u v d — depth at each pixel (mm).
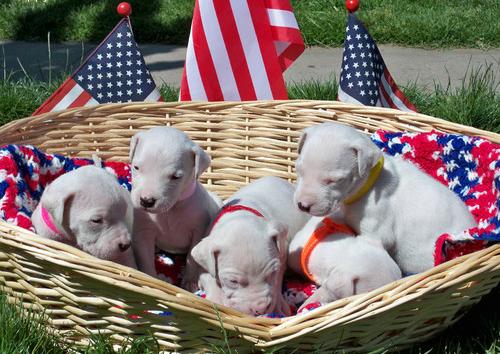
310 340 1359
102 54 1855
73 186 1484
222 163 1830
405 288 1360
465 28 2844
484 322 1501
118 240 1491
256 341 1339
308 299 1523
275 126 1829
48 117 1757
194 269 1604
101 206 1484
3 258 1433
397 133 1733
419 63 2629
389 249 1594
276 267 1487
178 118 1824
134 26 2900
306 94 2158
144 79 1875
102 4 3057
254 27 1865
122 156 1811
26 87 2160
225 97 1882
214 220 1604
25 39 2887
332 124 1564
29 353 1392
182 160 1551
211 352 1369
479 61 2645
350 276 1493
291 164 1818
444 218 1584
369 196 1571
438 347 1461
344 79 1879
